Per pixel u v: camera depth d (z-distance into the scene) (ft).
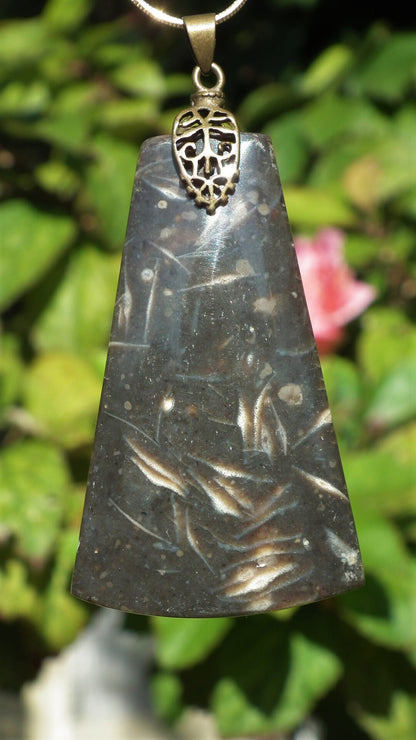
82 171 1.02
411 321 1.03
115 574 0.75
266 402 0.76
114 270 1.01
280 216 0.76
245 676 0.91
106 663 1.62
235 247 0.76
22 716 1.58
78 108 1.04
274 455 0.75
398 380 0.95
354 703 0.93
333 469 0.76
